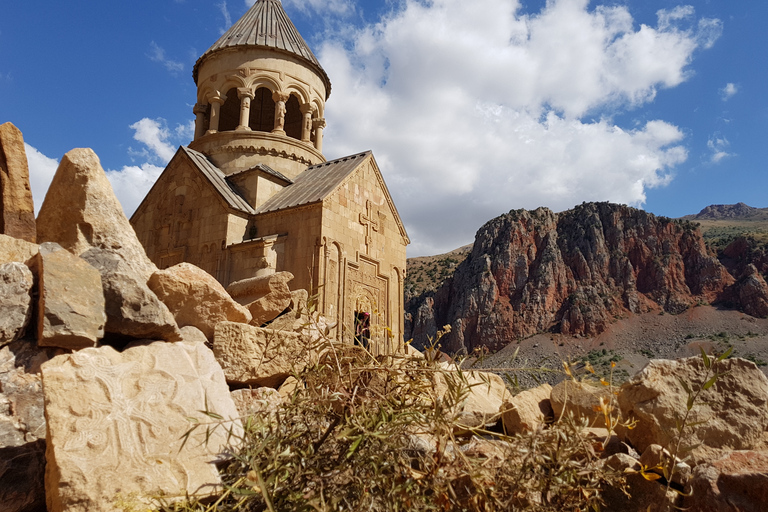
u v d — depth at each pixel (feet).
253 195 80.23
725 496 15.42
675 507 15.43
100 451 15.05
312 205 71.36
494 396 30.94
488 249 616.39
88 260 22.24
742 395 19.86
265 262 69.82
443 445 15.14
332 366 17.90
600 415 23.25
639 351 469.57
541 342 510.99
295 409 16.06
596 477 15.07
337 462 14.49
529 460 14.16
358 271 76.43
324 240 70.59
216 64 96.12
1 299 19.02
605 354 476.54
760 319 476.95
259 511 14.08
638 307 531.50
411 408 16.03
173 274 25.96
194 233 76.89
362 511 13.12
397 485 13.70
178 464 15.39
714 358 16.48
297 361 23.54
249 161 90.53
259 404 21.42
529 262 591.37
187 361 18.66
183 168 81.10
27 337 19.61
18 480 17.16
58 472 14.24
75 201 24.56
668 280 547.08
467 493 15.17
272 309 32.96
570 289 559.38
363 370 17.61
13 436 17.57
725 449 18.79
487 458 15.61
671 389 20.44
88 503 13.99
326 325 28.78
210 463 15.69
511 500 13.66
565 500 14.49
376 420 14.57
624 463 17.39
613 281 556.92
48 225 24.63
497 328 540.52
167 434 16.05
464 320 563.89
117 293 20.92
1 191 27.55
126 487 14.44
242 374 23.48
